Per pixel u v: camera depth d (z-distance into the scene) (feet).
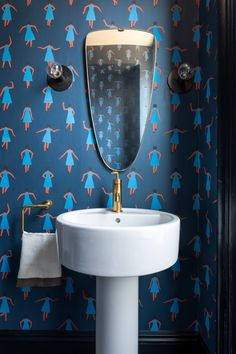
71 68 5.14
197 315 5.23
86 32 5.12
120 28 5.10
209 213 4.76
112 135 5.16
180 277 5.23
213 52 4.57
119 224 4.66
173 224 3.85
